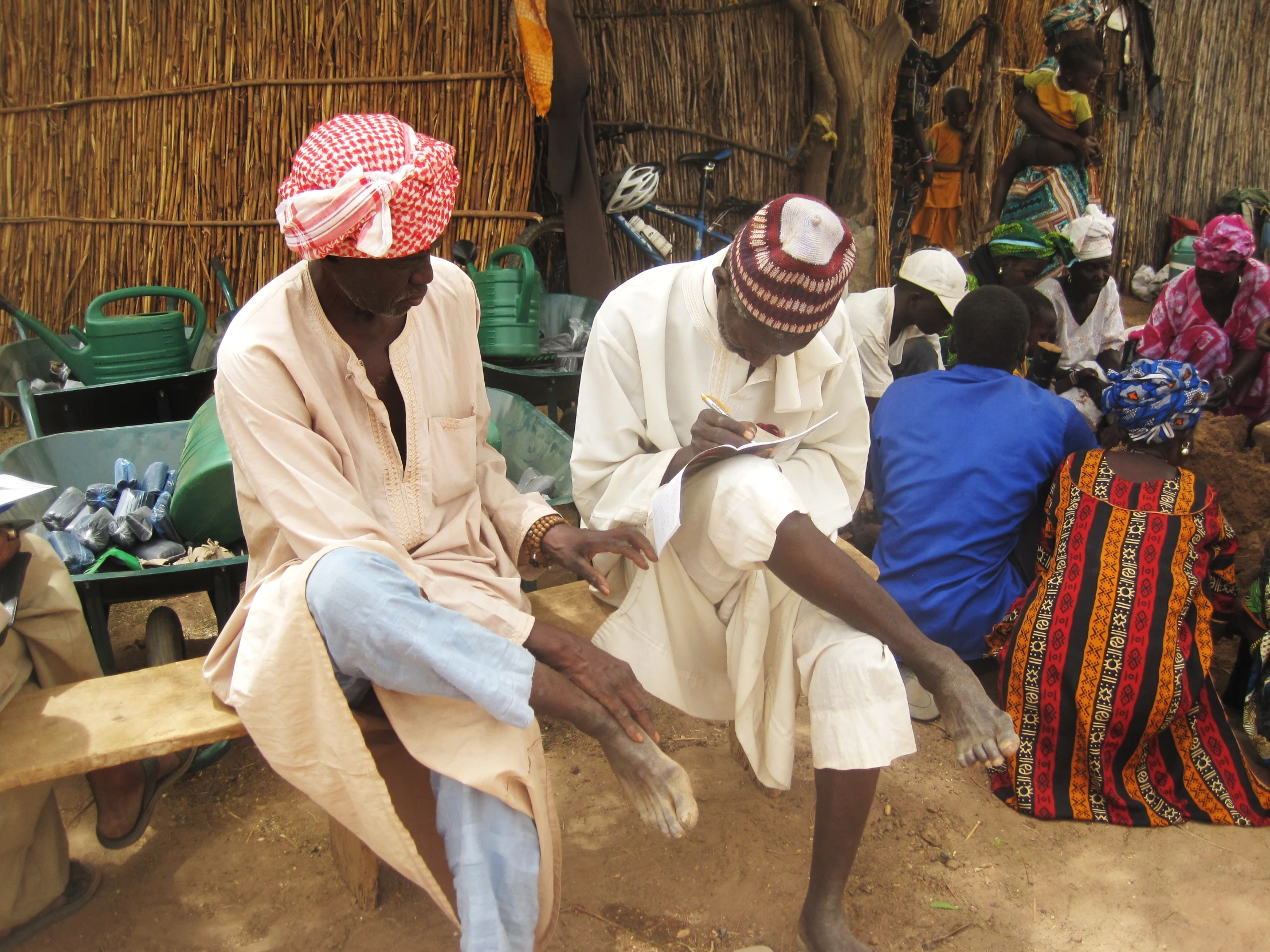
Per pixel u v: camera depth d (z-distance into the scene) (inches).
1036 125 233.0
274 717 70.3
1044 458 120.0
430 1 189.0
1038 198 235.6
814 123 254.7
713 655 92.6
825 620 81.9
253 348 72.0
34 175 218.2
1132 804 104.2
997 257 183.0
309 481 71.9
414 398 78.8
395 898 91.8
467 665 66.7
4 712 78.2
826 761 77.7
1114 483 111.7
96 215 214.1
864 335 157.6
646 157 245.9
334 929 88.3
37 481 121.4
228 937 87.4
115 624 141.3
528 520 86.3
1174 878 95.7
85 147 212.2
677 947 86.7
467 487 85.0
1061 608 107.7
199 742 75.0
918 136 277.6
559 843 77.4
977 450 119.3
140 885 93.0
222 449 106.3
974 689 73.8
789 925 89.0
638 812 74.0
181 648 107.0
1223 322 166.7
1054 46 236.5
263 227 201.0
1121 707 103.6
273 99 195.5
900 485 123.1
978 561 119.1
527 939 71.6
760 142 257.4
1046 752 106.8
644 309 86.9
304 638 67.9
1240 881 95.3
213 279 206.1
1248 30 378.9
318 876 94.4
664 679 88.5
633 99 241.1
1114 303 184.9
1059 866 97.4
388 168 65.2
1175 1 356.8
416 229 66.3
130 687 81.8
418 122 194.9
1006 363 125.5
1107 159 344.5
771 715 86.4
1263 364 161.3
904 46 259.6
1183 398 113.2
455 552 82.7
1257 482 133.6
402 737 70.9
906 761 114.3
